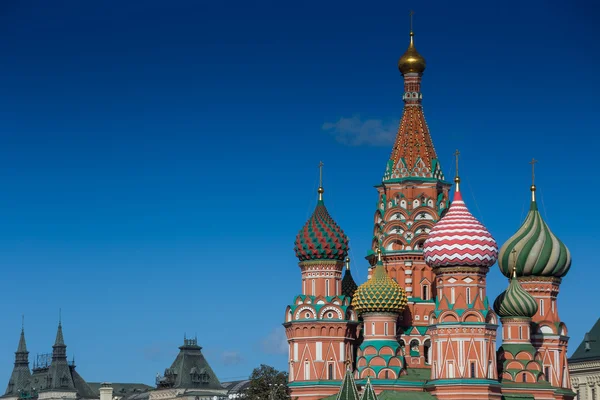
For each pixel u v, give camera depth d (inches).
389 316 7834.6
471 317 7509.8
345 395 7091.5
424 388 7637.8
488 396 7406.5
